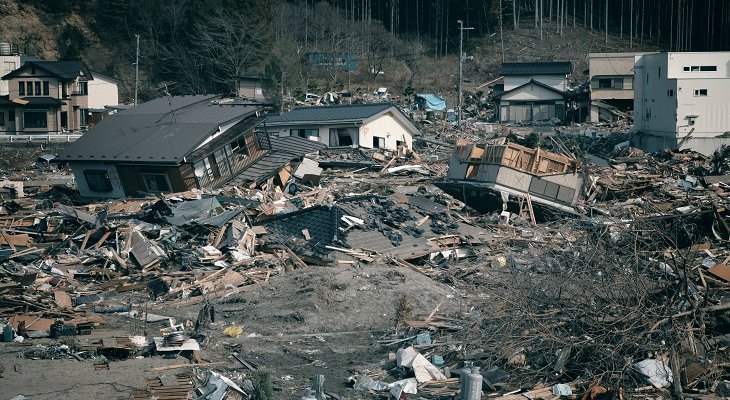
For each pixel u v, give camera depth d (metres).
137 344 17.58
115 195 37.84
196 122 38.31
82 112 62.66
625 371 15.12
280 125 48.69
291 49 67.44
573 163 34.12
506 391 14.99
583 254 18.95
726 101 51.59
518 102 70.19
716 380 15.09
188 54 72.56
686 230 25.77
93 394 14.73
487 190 33.28
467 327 17.58
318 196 35.69
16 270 24.14
